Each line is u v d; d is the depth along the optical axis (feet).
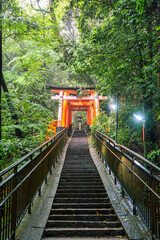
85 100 55.77
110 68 20.74
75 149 40.16
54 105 45.16
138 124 21.68
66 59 22.02
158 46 16.35
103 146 24.98
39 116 28.78
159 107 16.69
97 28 21.38
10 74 46.83
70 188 17.57
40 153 14.30
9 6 20.81
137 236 9.23
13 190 8.30
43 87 36.73
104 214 12.54
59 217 11.84
